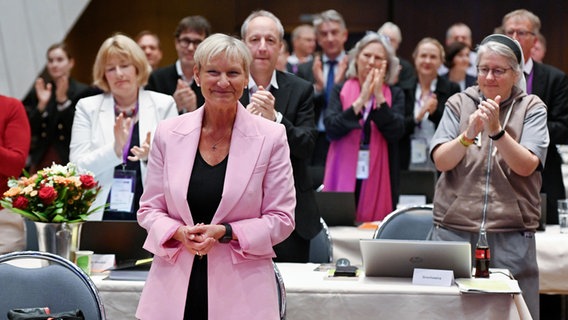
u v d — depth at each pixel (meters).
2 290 4.25
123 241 5.52
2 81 7.14
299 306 4.54
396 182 7.73
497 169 5.04
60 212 4.93
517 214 5.02
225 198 3.86
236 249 3.87
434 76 8.55
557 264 6.23
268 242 3.88
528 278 5.10
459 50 9.33
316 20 9.13
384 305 4.46
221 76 3.88
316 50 10.83
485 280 4.59
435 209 5.24
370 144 7.70
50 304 4.24
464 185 5.09
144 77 6.41
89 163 6.11
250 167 3.90
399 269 4.72
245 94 5.71
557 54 12.55
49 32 7.14
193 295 3.95
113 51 6.28
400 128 7.66
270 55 5.70
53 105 9.10
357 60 7.80
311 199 5.70
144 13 13.15
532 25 7.25
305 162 5.69
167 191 3.95
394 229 5.65
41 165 9.09
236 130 3.96
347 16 13.20
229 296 3.87
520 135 5.06
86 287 4.26
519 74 5.06
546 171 7.21
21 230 6.05
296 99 5.74
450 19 12.95
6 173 6.07
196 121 4.01
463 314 4.40
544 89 7.24
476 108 5.16
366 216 7.70
